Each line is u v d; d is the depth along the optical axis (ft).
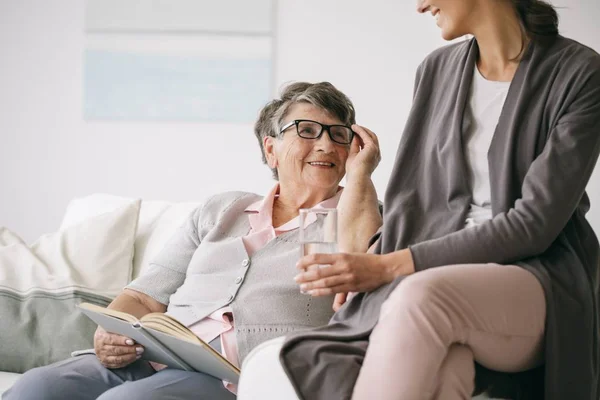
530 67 5.94
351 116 7.66
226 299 7.04
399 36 12.87
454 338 4.99
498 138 5.96
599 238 11.84
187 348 6.16
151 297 7.69
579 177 5.64
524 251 5.54
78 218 9.83
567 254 5.72
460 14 6.12
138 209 9.27
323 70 13.05
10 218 13.67
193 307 7.20
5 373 8.38
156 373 6.71
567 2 12.12
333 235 5.84
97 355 7.11
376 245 6.30
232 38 13.24
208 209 7.81
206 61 13.29
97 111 13.53
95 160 13.57
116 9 13.50
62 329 8.41
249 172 13.21
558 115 5.79
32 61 13.71
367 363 4.91
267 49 13.17
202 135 13.33
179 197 13.39
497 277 5.23
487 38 6.14
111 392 6.43
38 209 13.67
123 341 6.95
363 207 6.77
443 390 4.89
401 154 6.43
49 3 13.65
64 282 8.64
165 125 13.41
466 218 6.01
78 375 7.01
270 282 7.01
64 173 13.65
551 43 6.01
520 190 5.88
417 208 6.23
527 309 5.29
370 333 5.51
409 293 4.92
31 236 13.64
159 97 13.41
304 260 5.66
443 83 6.49
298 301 6.92
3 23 13.74
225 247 7.29
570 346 5.48
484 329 5.12
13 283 8.71
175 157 13.38
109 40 13.51
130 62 13.47
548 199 5.55
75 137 13.62
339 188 7.79
